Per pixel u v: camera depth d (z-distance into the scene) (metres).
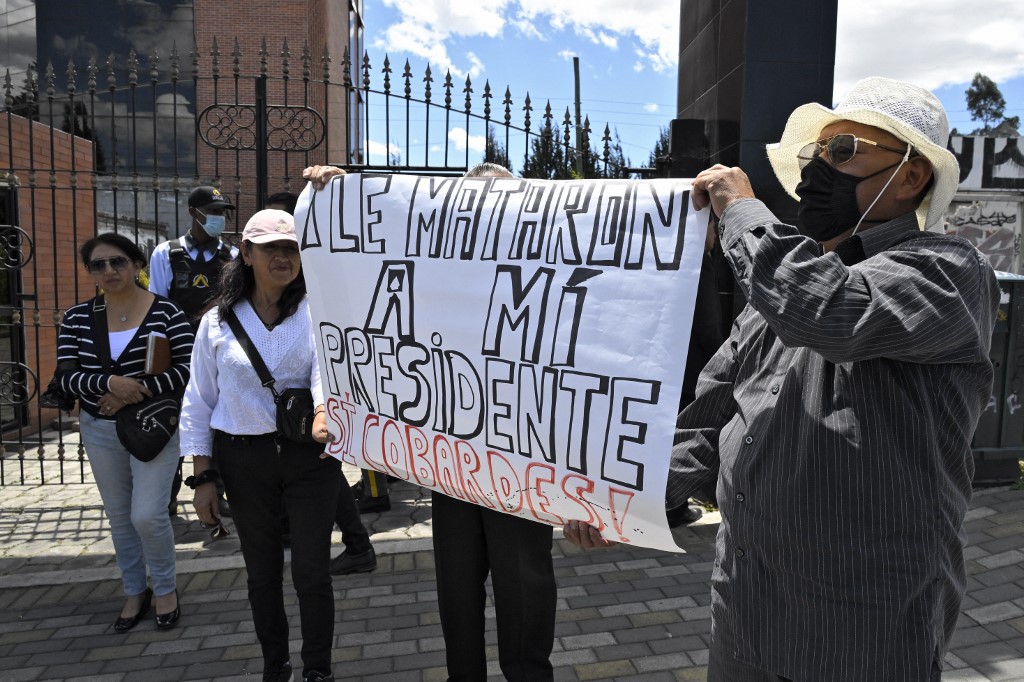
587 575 3.97
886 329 1.29
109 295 3.45
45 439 6.95
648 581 3.88
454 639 2.55
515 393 2.00
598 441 1.83
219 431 2.77
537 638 2.52
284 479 2.73
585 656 3.16
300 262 2.75
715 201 1.61
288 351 2.73
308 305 2.78
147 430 3.23
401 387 2.31
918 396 1.38
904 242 1.45
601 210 1.88
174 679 3.08
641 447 1.75
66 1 20.39
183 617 3.63
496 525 2.44
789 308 1.34
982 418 5.05
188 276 4.93
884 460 1.38
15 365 5.60
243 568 4.16
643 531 1.81
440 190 2.23
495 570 2.48
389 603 3.70
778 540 1.48
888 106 1.50
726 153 4.89
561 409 1.89
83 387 3.30
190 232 5.04
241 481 2.72
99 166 16.38
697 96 5.59
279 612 2.82
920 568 1.38
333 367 2.52
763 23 4.55
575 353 1.87
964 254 1.38
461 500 2.44
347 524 3.98
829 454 1.41
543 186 2.03
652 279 1.78
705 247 1.75
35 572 4.13
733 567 1.61
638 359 1.77
